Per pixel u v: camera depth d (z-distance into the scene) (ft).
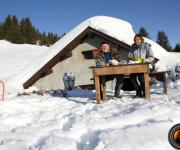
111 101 23.97
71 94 34.19
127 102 22.56
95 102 25.32
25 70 56.13
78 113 19.79
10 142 14.20
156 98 23.88
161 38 295.48
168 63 69.62
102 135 13.50
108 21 55.57
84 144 13.44
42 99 29.76
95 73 23.71
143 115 15.81
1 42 201.87
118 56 26.53
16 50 159.94
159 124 13.67
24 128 16.71
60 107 24.57
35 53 143.23
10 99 30.42
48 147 13.05
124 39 47.98
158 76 27.86
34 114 20.99
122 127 14.75
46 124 17.21
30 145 13.97
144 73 23.22
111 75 25.95
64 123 17.19
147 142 12.57
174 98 22.93
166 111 16.12
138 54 26.14
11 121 19.04
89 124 15.51
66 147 13.12
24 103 26.66
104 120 15.89
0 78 70.23
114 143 12.63
